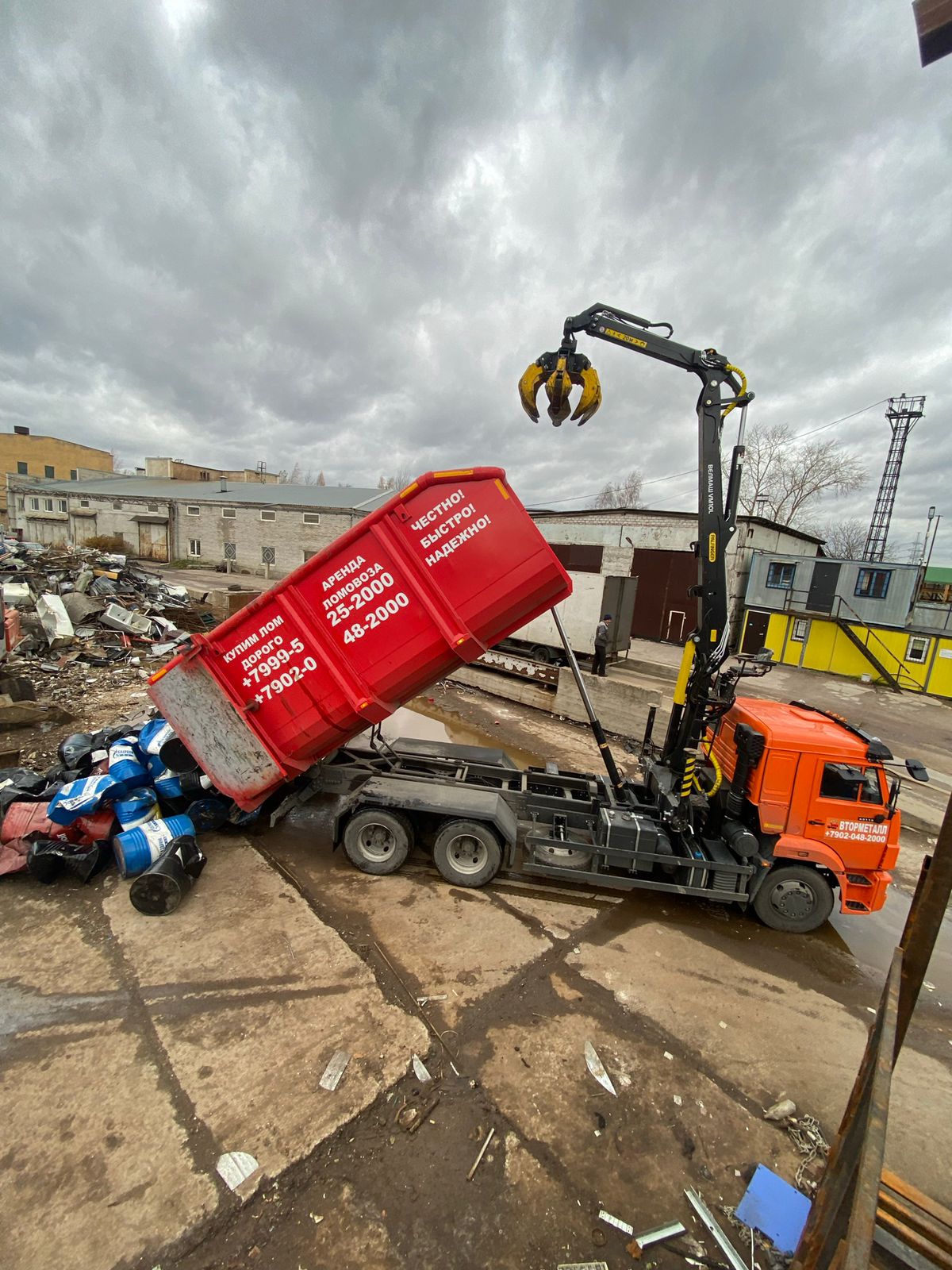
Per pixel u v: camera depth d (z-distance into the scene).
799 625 22.36
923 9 1.78
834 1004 4.64
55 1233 2.54
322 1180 2.86
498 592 5.14
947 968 5.38
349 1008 3.99
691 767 5.60
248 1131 3.05
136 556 43.94
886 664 20.30
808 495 41.56
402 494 5.09
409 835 5.81
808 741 5.14
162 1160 2.88
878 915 6.20
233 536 41.00
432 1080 3.49
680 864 5.42
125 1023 3.71
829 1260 2.06
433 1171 2.96
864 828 5.22
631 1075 3.70
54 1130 2.99
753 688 18.38
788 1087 3.75
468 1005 4.15
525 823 6.32
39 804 5.45
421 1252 2.60
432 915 5.21
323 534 38.81
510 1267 2.59
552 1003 4.27
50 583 17.30
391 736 10.70
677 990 4.60
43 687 10.66
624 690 11.17
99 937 4.52
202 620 17.67
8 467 58.72
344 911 5.15
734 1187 3.05
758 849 5.37
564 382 5.77
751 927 5.57
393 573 5.16
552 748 10.54
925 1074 4.04
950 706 17.66
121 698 10.53
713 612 5.55
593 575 16.45
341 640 5.30
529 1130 3.24
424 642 5.25
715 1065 3.87
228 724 5.46
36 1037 3.56
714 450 5.49
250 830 6.53
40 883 5.16
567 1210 2.85
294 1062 3.51
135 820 5.49
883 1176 2.80
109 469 66.62
